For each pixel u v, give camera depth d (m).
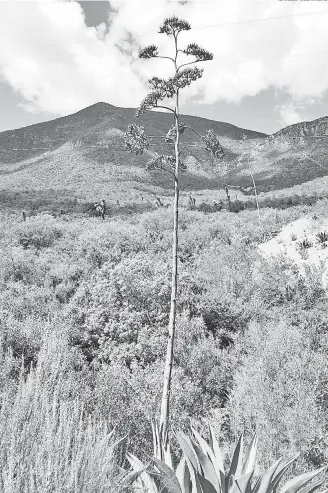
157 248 22.39
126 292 11.00
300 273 14.68
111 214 58.16
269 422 5.45
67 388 5.12
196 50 6.12
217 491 3.32
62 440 3.29
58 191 129.75
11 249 20.97
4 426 3.38
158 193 142.62
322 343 8.84
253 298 12.73
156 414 5.94
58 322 9.92
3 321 8.56
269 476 3.25
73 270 16.73
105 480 3.00
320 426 5.30
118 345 9.45
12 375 6.08
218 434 6.14
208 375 7.90
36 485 2.70
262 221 28.77
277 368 6.55
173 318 6.20
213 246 21.95
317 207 29.94
